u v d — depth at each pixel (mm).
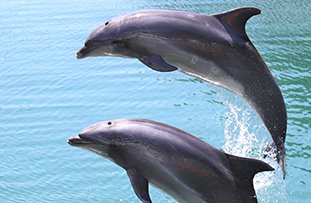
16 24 17703
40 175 9086
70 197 8547
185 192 4316
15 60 14406
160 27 4539
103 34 4711
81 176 9031
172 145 4316
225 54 4559
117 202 8445
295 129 10086
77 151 9695
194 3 19266
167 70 4473
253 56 4617
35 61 14242
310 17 17047
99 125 4648
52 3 20344
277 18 17062
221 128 10211
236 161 4297
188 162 4270
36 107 11484
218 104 11266
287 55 13727
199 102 11414
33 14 18828
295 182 8617
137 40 4594
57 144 9961
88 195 8586
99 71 13312
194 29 4523
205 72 4605
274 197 7383
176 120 10680
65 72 13359
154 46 4562
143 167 4398
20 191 8711
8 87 12625
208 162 4273
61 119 10891
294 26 16125
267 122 4754
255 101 4699
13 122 10836
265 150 4812
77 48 15070
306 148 9508
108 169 9180
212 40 4531
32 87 12562
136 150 4402
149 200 4285
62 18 18031
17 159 9547
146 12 4676
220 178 4258
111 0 20156
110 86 12375
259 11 4535
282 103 4734
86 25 17062
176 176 4305
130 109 11234
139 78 12742
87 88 12336
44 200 8484
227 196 4258
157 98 11680
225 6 18688
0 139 10188
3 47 15484
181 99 11586
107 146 4523
